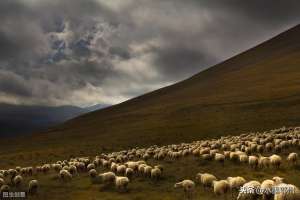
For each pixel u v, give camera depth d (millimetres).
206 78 163875
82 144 88562
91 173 36312
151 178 33344
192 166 36906
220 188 25188
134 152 52656
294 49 167875
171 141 77375
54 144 98625
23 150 95812
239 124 81062
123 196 28969
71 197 29969
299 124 72625
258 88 118500
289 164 33344
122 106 148750
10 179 39469
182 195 27531
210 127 83062
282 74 133125
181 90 150000
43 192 32156
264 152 39969
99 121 122250
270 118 80938
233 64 178375
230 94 117562
